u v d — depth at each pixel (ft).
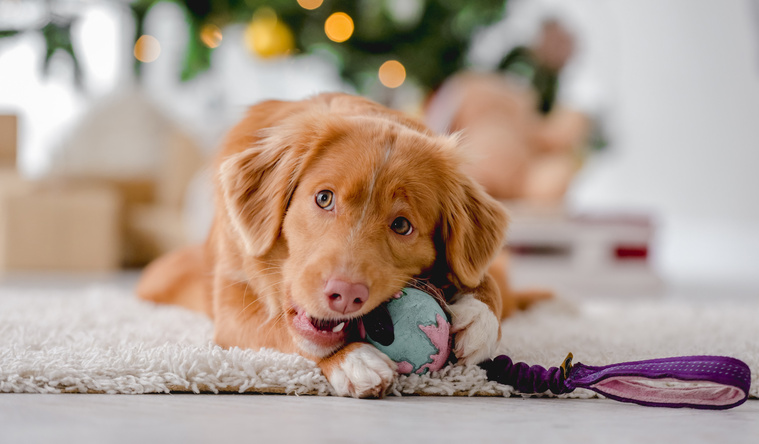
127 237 22.68
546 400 6.51
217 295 8.05
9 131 21.45
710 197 38.14
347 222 6.83
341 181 6.96
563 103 26.08
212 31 19.97
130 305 11.56
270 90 31.91
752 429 5.37
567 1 38.06
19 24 19.43
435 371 6.71
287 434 4.83
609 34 38.45
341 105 8.69
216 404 5.82
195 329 9.07
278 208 7.28
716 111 37.86
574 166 21.86
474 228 7.68
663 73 38.50
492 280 7.87
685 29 38.06
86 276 20.31
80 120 24.02
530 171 21.77
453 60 22.95
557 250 21.80
